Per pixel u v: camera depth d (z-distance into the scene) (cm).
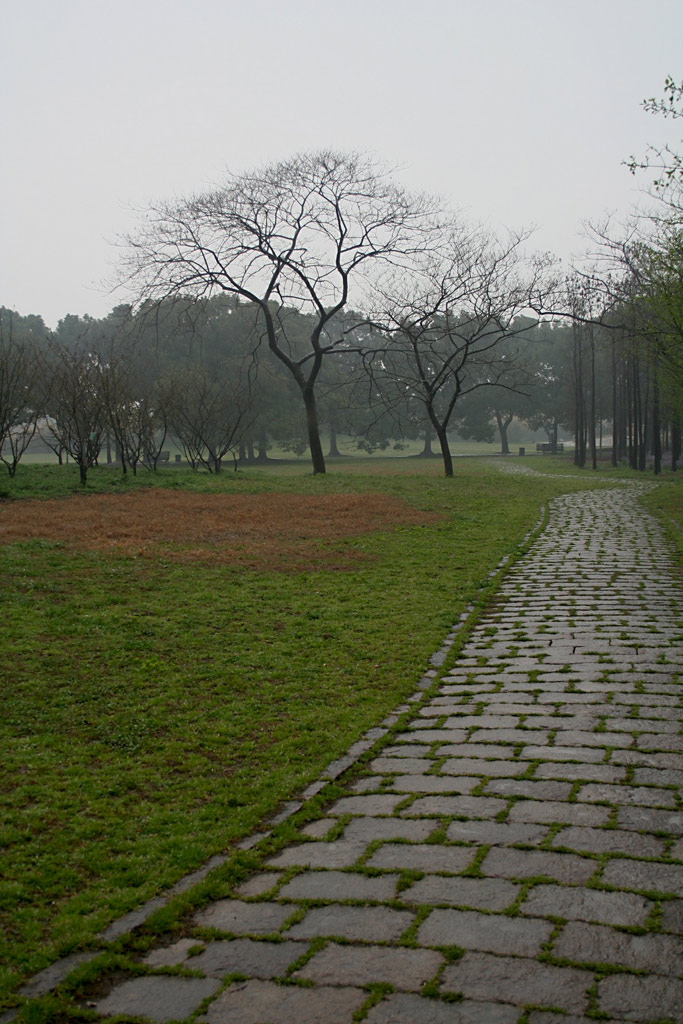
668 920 387
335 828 510
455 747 630
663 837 464
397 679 812
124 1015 349
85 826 531
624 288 2898
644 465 3975
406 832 496
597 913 395
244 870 466
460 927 392
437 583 1238
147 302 3084
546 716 677
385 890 431
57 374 2633
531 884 424
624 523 1820
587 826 482
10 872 475
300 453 5788
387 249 2994
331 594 1170
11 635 922
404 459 5909
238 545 1525
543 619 1005
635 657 820
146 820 540
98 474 2533
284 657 885
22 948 403
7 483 2152
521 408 6706
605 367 5803
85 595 1113
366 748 643
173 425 3173
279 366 5506
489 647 905
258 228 2909
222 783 596
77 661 852
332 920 407
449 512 2031
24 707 733
